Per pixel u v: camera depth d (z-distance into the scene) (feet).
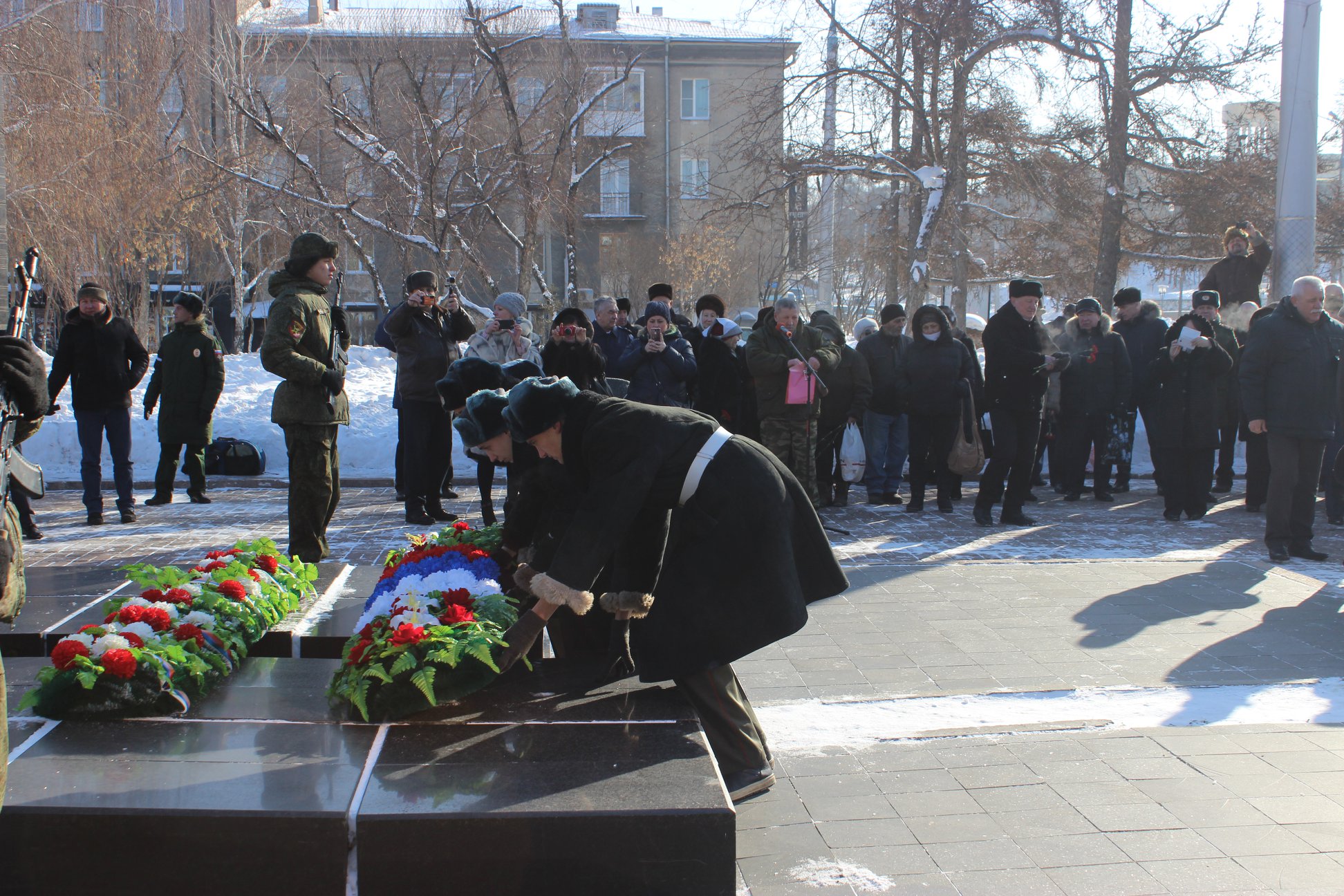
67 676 10.12
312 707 10.78
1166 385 30.01
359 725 10.14
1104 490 34.81
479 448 12.37
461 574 12.75
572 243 68.69
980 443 31.22
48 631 13.34
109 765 8.98
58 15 63.57
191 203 73.51
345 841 7.99
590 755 9.37
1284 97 38.75
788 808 11.37
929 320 31.09
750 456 10.82
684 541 10.80
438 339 27.91
